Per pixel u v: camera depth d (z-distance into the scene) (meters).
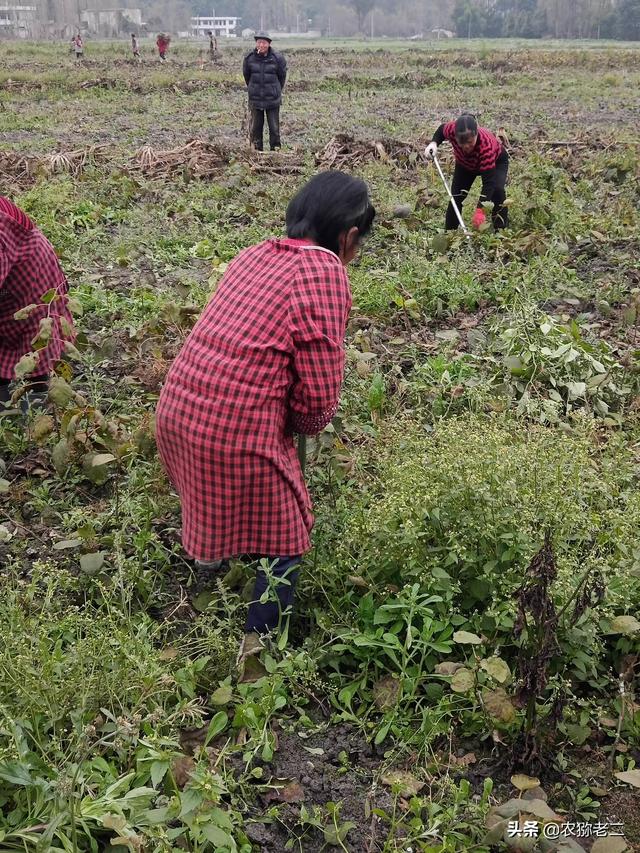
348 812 2.54
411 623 3.04
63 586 3.21
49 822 2.25
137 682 2.68
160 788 2.49
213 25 170.38
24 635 2.64
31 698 2.53
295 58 44.44
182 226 8.36
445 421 4.35
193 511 2.97
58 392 3.92
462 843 2.39
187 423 2.85
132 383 4.82
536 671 2.53
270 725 2.80
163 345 5.07
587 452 3.55
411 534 3.01
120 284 6.62
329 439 3.89
